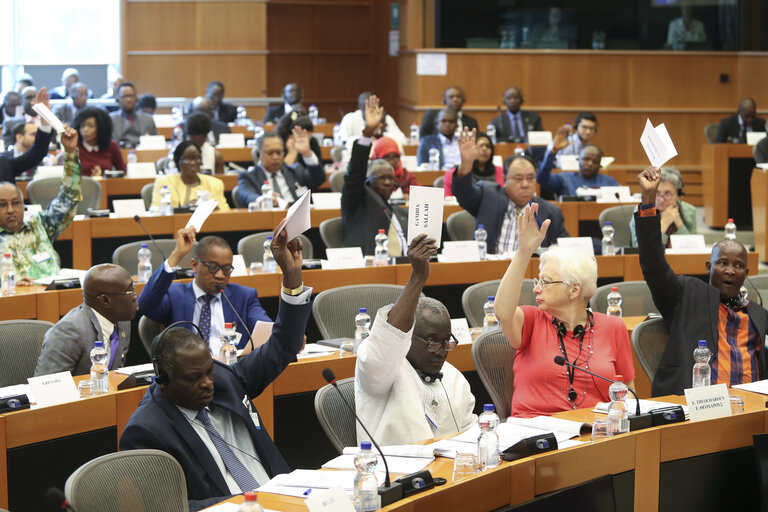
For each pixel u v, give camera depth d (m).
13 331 4.66
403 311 3.55
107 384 4.27
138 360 5.68
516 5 14.90
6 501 3.94
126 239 7.72
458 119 12.69
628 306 5.77
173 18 17.42
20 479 3.98
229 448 3.49
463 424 3.93
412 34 15.24
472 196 7.14
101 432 4.20
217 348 5.03
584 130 11.47
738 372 4.70
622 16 14.85
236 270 6.20
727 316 4.82
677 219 7.30
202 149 10.60
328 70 19.17
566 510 3.04
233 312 5.16
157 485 3.09
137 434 3.31
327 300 5.36
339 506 2.61
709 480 3.54
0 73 16.56
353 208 7.15
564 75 14.94
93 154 10.37
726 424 3.57
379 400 3.74
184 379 3.36
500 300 4.17
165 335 3.41
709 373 4.52
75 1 16.80
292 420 4.73
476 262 6.54
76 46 16.92
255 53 17.70
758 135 12.09
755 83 14.60
